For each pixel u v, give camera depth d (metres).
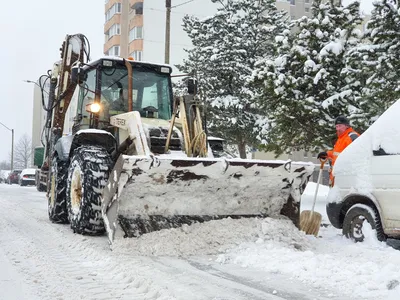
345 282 4.19
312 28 11.47
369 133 6.23
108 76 7.43
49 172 8.96
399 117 5.93
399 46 9.59
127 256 5.16
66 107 9.04
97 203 6.21
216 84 18.88
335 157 6.97
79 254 5.39
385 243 5.80
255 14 19.95
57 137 9.16
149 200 5.64
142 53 35.91
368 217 6.00
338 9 11.55
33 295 3.81
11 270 4.64
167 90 7.83
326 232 7.22
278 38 11.82
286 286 4.14
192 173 5.51
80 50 8.82
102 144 6.74
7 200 13.65
